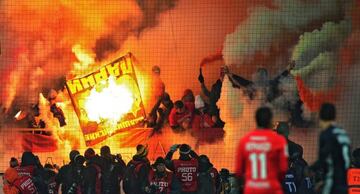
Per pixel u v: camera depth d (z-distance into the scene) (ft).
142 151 169.37
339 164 94.48
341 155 94.38
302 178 157.17
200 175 164.45
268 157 90.84
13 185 170.81
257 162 91.04
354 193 156.76
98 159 174.91
